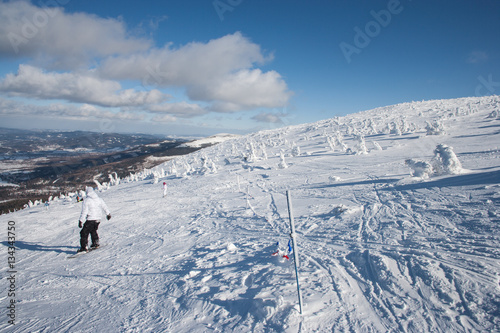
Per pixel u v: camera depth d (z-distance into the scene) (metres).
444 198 6.62
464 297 2.91
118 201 16.61
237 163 30.45
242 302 3.47
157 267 5.45
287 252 4.89
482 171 8.61
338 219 6.80
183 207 12.66
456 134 21.33
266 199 11.45
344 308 3.05
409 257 3.94
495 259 3.49
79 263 6.39
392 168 13.21
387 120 41.72
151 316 3.58
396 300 3.08
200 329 3.09
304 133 50.88
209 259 5.35
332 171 15.74
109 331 3.36
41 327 3.66
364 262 4.10
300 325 2.80
